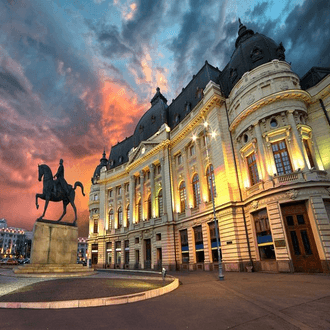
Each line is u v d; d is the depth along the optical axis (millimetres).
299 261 17719
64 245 19562
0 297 9109
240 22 31875
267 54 25000
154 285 11914
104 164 63000
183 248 30906
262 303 8055
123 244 43531
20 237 144000
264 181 20703
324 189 17938
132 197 42625
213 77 32625
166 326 5832
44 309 7828
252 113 22719
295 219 18562
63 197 21156
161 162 36469
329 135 20891
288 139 20359
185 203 31828
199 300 8938
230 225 22984
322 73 24328
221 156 25500
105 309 7719
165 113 41188
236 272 20891
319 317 6234
